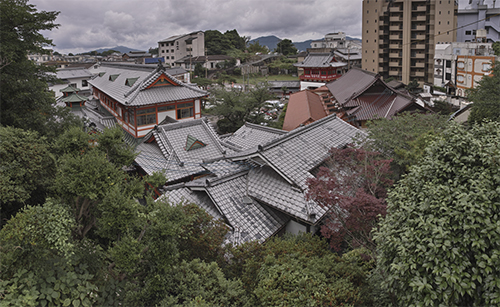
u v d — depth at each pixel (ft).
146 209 32.14
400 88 166.61
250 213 50.03
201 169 75.36
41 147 36.83
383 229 26.71
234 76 295.07
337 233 37.93
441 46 176.14
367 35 220.02
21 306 23.41
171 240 32.12
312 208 46.09
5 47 53.47
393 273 24.00
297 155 56.13
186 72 242.78
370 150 50.29
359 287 32.32
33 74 62.90
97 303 29.09
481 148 23.75
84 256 30.99
